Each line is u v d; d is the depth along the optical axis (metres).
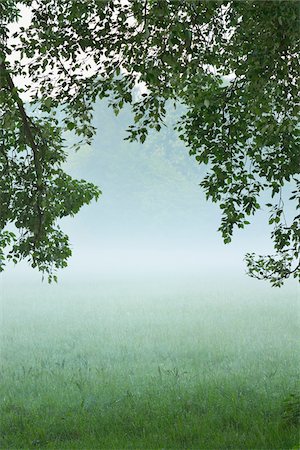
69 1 11.44
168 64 9.82
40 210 14.41
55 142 14.43
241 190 12.37
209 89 11.59
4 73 11.41
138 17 10.23
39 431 10.83
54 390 14.12
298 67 10.51
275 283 12.52
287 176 11.83
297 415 9.89
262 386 13.20
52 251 15.05
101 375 15.34
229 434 9.90
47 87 11.17
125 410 11.84
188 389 13.30
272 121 11.05
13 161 14.70
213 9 10.02
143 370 16.33
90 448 9.72
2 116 12.13
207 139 12.28
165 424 10.83
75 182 15.02
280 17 9.39
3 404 13.01
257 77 10.35
